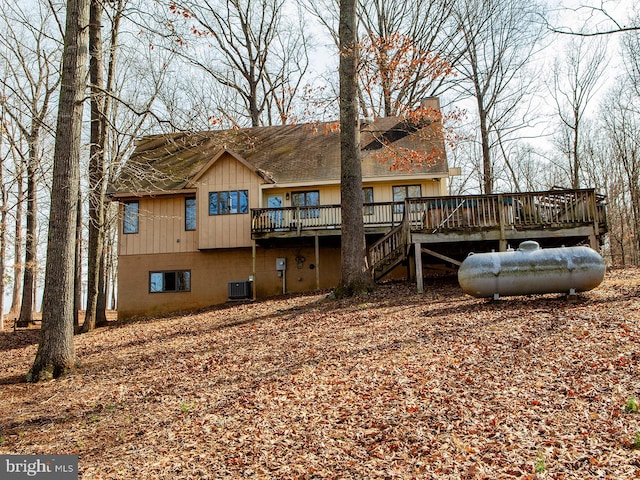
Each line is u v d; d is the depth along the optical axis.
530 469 4.40
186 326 14.30
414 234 13.70
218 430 6.18
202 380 8.29
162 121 11.03
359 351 8.57
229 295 20.36
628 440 4.67
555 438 4.91
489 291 10.87
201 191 20.86
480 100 27.00
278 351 9.35
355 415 6.04
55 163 9.90
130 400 7.76
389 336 9.27
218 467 5.21
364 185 20.72
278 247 21.20
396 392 6.55
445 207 13.91
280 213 19.73
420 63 21.88
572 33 11.16
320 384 7.25
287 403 6.72
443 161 20.42
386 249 16.27
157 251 21.47
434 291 13.73
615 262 33.88
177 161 23.31
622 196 32.81
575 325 8.40
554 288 10.55
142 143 25.25
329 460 5.05
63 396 8.30
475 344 8.09
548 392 6.00
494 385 6.39
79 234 17.23
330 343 9.35
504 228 13.50
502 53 26.97
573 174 32.94
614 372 6.27
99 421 7.02
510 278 10.69
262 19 32.09
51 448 6.20
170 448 5.84
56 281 9.72
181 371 8.96
